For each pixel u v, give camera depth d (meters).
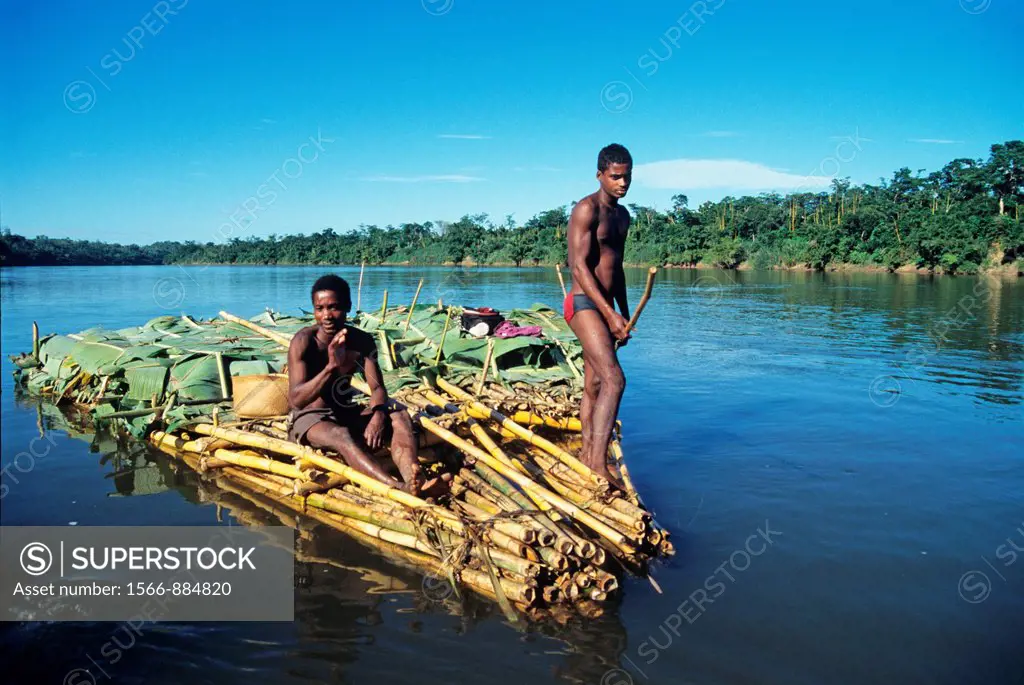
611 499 5.12
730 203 75.06
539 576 4.34
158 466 6.63
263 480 5.99
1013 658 3.65
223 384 7.62
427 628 3.96
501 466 5.41
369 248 86.75
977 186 56.47
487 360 7.75
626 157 5.55
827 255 57.25
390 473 5.63
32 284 40.75
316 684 3.47
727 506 5.68
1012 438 7.47
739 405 9.05
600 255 5.80
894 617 4.04
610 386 5.42
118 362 8.38
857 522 5.35
